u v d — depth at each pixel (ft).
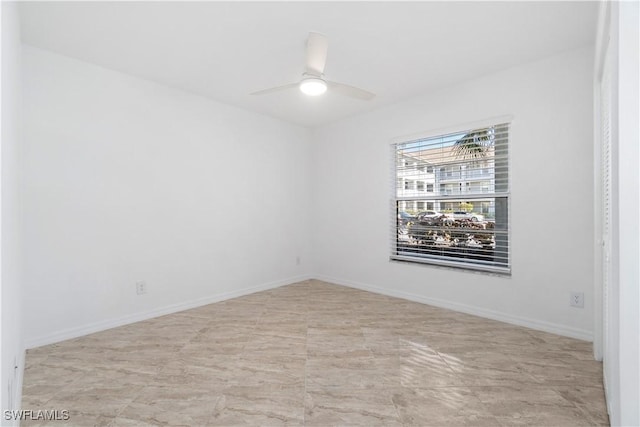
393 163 12.83
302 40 7.77
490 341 8.21
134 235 9.85
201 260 11.59
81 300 8.76
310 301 11.98
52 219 8.27
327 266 15.37
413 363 7.09
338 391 6.02
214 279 11.98
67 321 8.50
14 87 5.16
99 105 9.12
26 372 6.72
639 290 3.20
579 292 8.24
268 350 7.78
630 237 3.24
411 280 12.06
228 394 5.93
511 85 9.33
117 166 9.48
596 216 7.04
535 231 8.98
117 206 9.49
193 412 5.41
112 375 6.61
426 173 11.75
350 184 14.24
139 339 8.46
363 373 6.66
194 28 7.25
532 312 9.06
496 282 9.78
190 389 6.09
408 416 5.29
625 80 3.26
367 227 13.57
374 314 10.43
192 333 8.87
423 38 7.68
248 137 13.20
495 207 10.02
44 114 8.15
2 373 3.49
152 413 5.39
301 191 15.49
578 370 6.71
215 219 12.04
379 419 5.22
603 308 6.72
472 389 6.06
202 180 11.63
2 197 3.38
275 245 14.30
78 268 8.71
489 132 9.98
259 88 10.84
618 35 3.31
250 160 13.28
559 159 8.53
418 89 10.95
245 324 9.57
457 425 5.07
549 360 7.14
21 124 7.25
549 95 8.66
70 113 8.58
